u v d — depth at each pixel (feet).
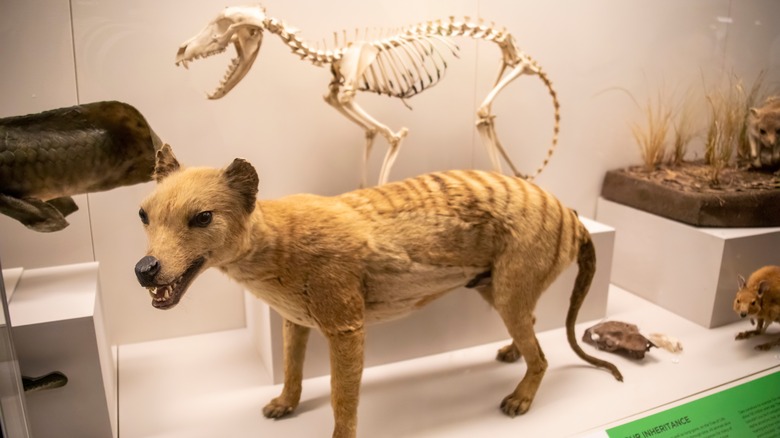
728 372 7.81
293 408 6.86
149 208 4.88
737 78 10.65
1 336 4.55
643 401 7.13
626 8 9.49
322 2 7.57
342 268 5.65
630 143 10.49
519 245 6.30
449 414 6.90
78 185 6.37
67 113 6.14
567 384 7.51
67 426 6.21
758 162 10.21
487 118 8.03
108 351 7.12
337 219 5.79
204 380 7.55
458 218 6.16
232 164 4.98
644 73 10.06
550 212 6.51
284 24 6.79
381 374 7.77
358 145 8.34
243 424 6.70
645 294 10.10
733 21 10.40
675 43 10.09
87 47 6.75
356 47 7.14
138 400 7.12
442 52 8.30
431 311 8.07
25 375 5.90
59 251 7.46
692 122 10.85
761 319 8.52
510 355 8.04
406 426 6.68
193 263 4.86
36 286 6.66
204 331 8.68
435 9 8.21
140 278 4.54
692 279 9.16
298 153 8.05
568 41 9.23
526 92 9.20
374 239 5.87
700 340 8.72
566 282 8.90
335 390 5.83
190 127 7.46
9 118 5.97
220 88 6.77
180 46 6.66
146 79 7.10
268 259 5.45
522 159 9.55
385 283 6.00
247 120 7.68
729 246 8.62
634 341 8.16
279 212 5.67
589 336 8.55
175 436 6.49
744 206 8.98
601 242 8.93
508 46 7.99
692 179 9.82
